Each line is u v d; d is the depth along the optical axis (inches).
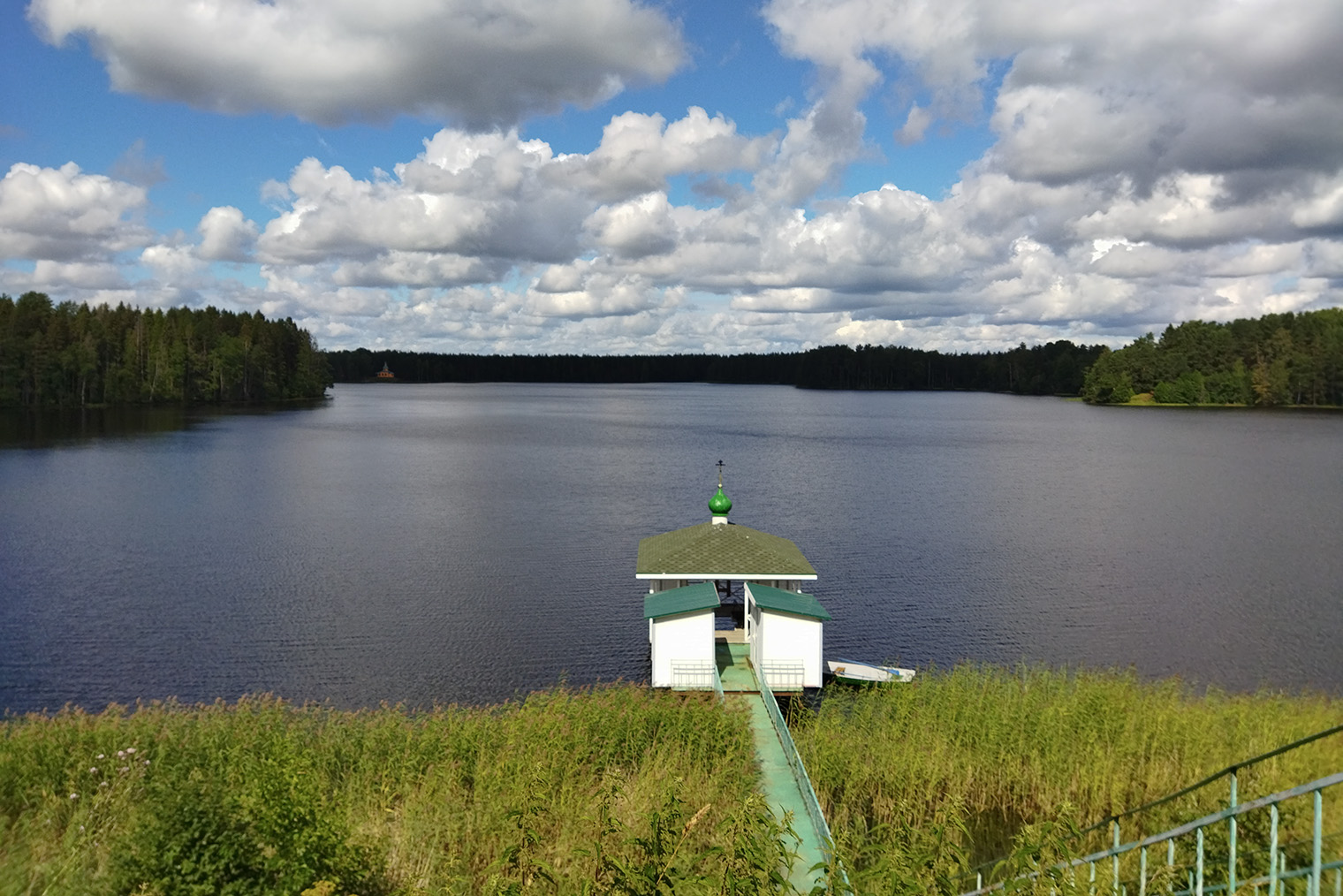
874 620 1883.6
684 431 6638.8
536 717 968.3
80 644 1675.7
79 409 6919.3
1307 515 3097.9
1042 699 1104.2
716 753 935.0
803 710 1175.6
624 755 916.6
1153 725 1013.2
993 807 938.1
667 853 489.4
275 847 559.2
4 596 1985.7
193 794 576.1
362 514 3021.7
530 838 682.8
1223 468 4345.5
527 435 6225.4
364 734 924.0
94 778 781.3
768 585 1395.2
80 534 2618.1
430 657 1622.8
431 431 6417.3
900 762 960.3
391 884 643.5
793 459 4744.1
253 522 2844.5
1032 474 4156.0
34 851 653.9
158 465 4092.0
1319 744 914.7
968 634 1800.0
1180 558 2452.0
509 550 2508.6
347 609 1916.8
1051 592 2107.5
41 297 7076.8
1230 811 400.5
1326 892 462.6
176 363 7613.2
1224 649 1738.4
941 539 2691.9
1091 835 817.5
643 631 1781.5
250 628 1779.0
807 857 740.7
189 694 1449.3
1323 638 1801.2
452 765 855.7
